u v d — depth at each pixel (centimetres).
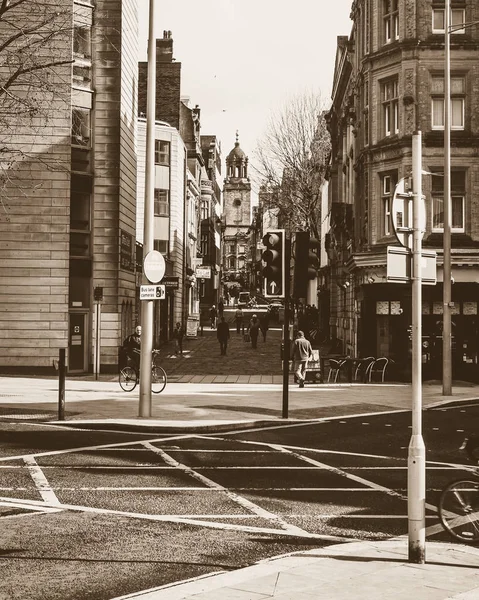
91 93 3294
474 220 3259
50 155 3161
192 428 1847
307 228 5366
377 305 3356
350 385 3012
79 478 1244
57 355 3153
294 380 3089
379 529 972
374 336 3366
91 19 3294
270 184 5381
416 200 870
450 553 853
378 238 3434
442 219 3281
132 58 3584
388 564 794
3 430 1772
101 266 3288
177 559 826
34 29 2205
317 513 1049
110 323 3278
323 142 5516
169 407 2202
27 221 3161
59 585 732
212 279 9438
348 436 1802
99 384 2831
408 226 865
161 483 1220
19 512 1020
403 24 3322
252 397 2509
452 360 3272
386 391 2778
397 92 3384
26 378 3000
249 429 1914
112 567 794
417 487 805
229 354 4559
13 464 1353
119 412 2069
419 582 726
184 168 6075
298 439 1750
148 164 1989
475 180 3269
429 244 3256
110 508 1050
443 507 935
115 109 3303
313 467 1391
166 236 5434
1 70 2895
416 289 852
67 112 3169
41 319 3152
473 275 3278
